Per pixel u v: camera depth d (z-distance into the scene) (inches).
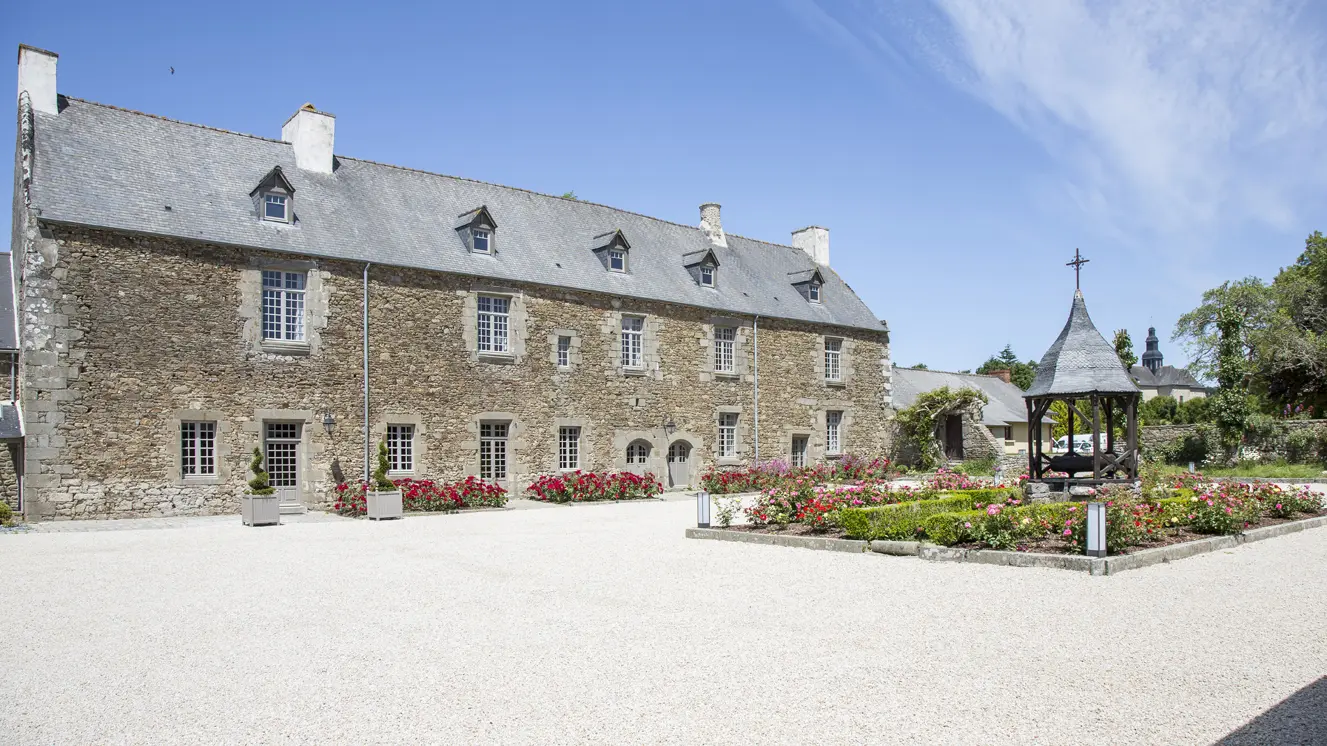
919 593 339.9
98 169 677.3
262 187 730.2
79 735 194.4
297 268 726.5
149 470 653.9
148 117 748.6
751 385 1051.9
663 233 1093.1
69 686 229.3
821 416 1131.9
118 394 642.8
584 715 202.7
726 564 419.5
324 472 730.2
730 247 1163.3
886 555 445.4
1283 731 187.3
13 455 656.4
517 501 823.7
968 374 1616.6
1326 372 1421.0
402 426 781.3
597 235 996.6
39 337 613.3
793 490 555.8
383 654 257.3
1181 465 1245.1
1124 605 313.3
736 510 599.5
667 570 402.3
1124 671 231.9
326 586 367.6
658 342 967.0
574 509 753.0
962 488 681.0
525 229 930.7
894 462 1230.3
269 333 717.3
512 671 238.2
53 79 697.6
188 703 215.2
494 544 503.5
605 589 354.9
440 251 823.1
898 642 264.1
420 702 213.8
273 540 526.6
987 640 265.3
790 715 201.2
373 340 762.8
